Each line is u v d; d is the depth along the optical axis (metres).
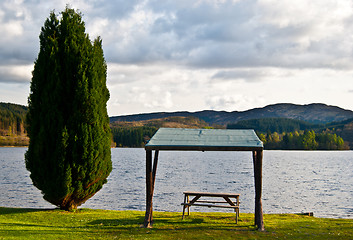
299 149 174.88
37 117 14.31
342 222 13.69
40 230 11.26
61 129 13.91
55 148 13.86
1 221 12.44
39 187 14.30
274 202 26.19
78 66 14.41
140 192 30.73
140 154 144.25
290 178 46.44
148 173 12.34
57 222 12.80
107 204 24.25
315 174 53.06
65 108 14.38
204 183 39.28
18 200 25.25
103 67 15.91
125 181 40.62
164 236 10.92
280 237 10.95
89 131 14.30
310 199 27.80
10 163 73.69
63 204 15.00
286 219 14.36
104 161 15.07
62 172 13.77
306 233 11.55
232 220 13.67
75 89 14.27
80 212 15.15
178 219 13.78
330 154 153.88
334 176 49.75
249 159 114.75
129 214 15.13
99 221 13.21
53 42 14.54
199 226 12.45
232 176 48.97
